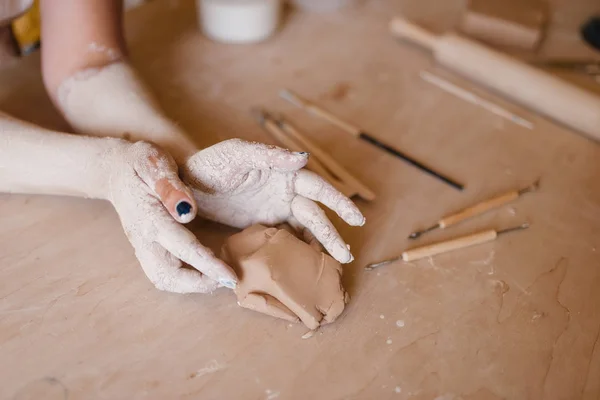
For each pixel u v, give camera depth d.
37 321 0.61
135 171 0.61
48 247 0.66
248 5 0.88
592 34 0.95
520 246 0.69
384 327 0.62
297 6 0.99
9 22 0.79
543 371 0.60
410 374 0.59
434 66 0.91
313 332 0.61
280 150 0.59
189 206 0.58
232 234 0.67
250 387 0.58
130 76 0.74
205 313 0.62
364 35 0.95
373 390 0.58
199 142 0.76
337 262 0.62
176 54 0.89
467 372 0.60
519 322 0.63
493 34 0.93
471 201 0.73
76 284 0.64
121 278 0.64
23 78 0.82
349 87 0.86
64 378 0.58
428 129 0.81
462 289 0.65
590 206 0.73
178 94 0.83
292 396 0.58
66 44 0.73
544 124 0.83
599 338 0.62
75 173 0.66
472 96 0.86
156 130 0.69
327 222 0.63
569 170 0.77
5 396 0.57
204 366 0.59
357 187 0.72
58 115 0.78
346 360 0.60
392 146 0.78
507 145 0.80
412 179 0.75
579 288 0.66
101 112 0.71
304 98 0.84
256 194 0.64
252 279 0.60
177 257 0.60
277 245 0.61
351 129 0.79
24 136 0.67
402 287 0.65
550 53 0.93
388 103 0.84
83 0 0.72
